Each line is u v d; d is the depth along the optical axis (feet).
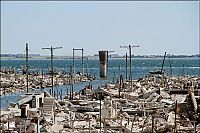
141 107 378.53
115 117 329.52
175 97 413.80
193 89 386.73
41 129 272.10
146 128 278.05
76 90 648.38
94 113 353.92
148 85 581.12
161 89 475.72
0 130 271.69
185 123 292.61
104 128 278.05
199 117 313.12
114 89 531.09
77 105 402.52
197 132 269.64
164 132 275.59
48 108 341.21
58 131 276.62
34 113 307.99
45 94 378.94
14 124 290.15
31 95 350.84
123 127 285.64
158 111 350.43
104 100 411.75
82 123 305.94
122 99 432.66
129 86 554.87
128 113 359.05
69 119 315.99
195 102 336.29
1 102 510.99
